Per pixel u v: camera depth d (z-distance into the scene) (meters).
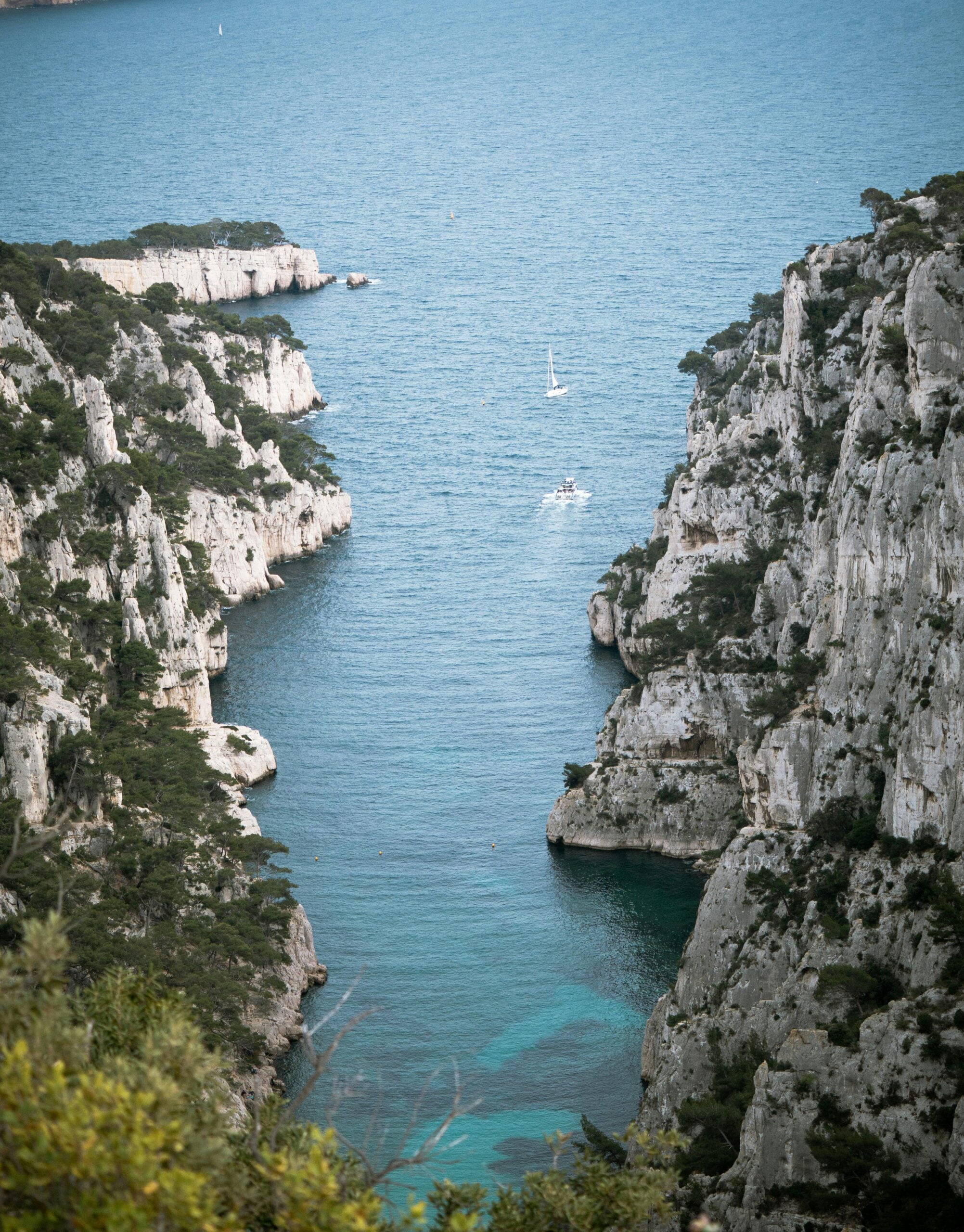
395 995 164.50
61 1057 54.59
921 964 119.88
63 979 57.25
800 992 128.25
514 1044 156.12
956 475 132.25
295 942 167.25
